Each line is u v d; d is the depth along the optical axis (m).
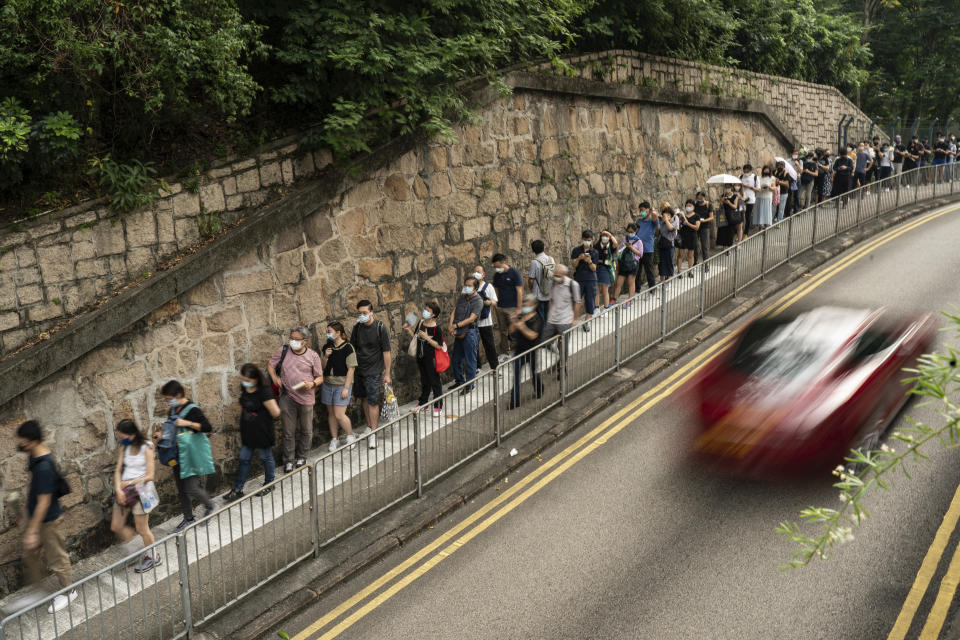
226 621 6.84
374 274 11.32
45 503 7.13
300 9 10.08
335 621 6.78
